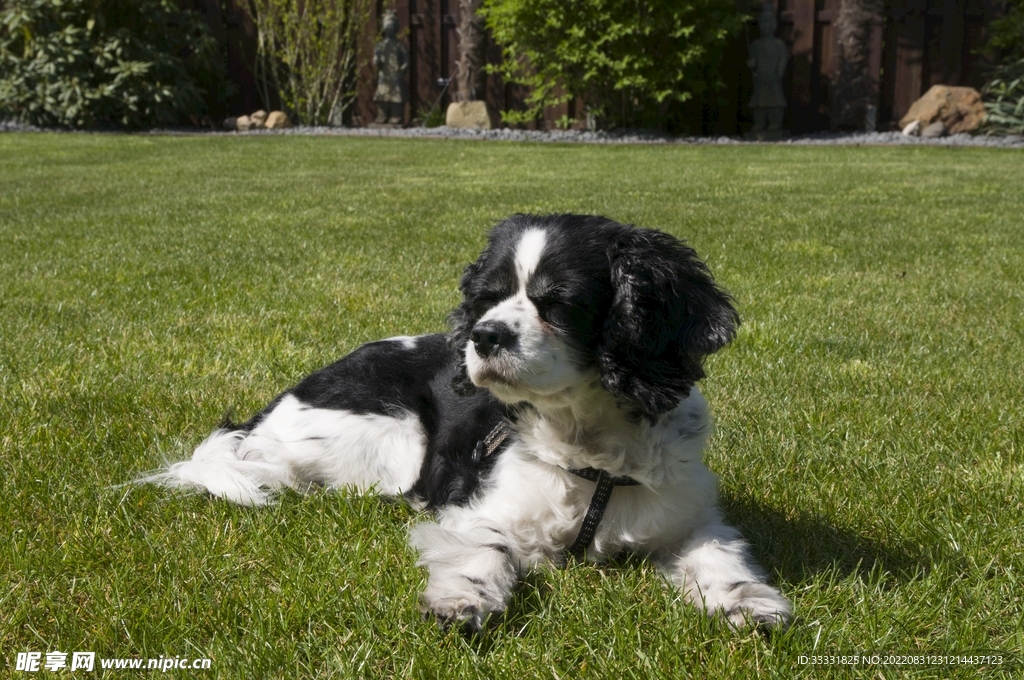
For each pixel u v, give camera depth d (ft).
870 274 21.34
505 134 60.34
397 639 7.48
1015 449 11.50
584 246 8.73
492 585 8.05
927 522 9.45
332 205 31.68
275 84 66.85
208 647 7.40
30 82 61.52
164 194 34.22
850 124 58.90
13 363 14.56
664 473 8.80
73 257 22.68
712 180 38.50
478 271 9.46
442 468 10.04
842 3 57.36
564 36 57.11
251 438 11.22
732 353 15.67
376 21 64.13
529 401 8.60
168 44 63.87
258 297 18.84
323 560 8.64
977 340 16.34
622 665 7.10
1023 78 55.52
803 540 9.30
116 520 9.44
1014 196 33.53
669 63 56.49
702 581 8.27
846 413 12.85
